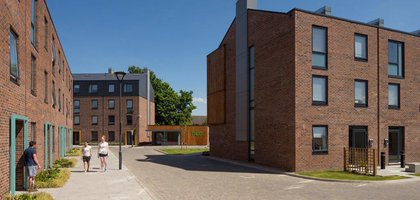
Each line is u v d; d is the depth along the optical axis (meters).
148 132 69.19
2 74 10.78
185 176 18.69
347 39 22.47
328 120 21.36
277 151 22.02
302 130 20.48
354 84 22.59
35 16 17.77
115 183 15.77
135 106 63.72
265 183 16.30
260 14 24.56
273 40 22.84
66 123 36.25
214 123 32.59
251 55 26.20
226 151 30.19
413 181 17.19
